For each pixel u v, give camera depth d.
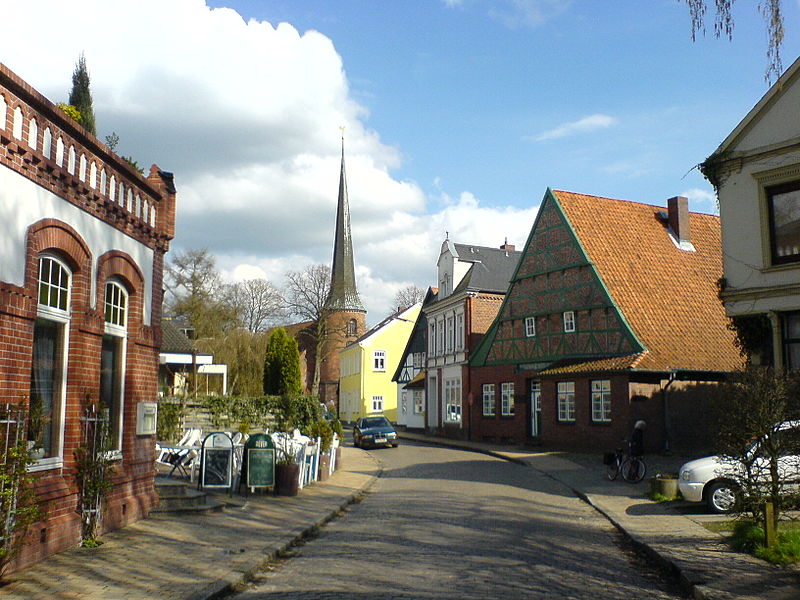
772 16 8.31
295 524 12.40
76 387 9.88
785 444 10.18
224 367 34.66
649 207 34.41
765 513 9.81
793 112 17.08
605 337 28.91
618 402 26.12
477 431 37.69
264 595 7.85
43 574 8.16
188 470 18.00
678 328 28.50
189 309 50.91
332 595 7.73
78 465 9.85
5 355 8.12
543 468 23.62
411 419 51.53
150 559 9.14
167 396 28.12
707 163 18.31
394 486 19.75
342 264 83.19
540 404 32.12
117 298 11.70
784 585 8.03
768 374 10.87
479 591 7.91
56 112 9.24
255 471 15.86
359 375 66.31
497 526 12.64
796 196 17.16
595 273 29.59
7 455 7.67
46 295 9.41
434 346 44.81
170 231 13.42
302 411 29.02
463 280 41.94
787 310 16.97
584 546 11.05
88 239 10.38
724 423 10.71
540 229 33.44
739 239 17.91
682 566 9.02
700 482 13.94
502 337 35.91
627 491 17.67
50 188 9.28
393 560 9.67
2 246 8.19
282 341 32.31
